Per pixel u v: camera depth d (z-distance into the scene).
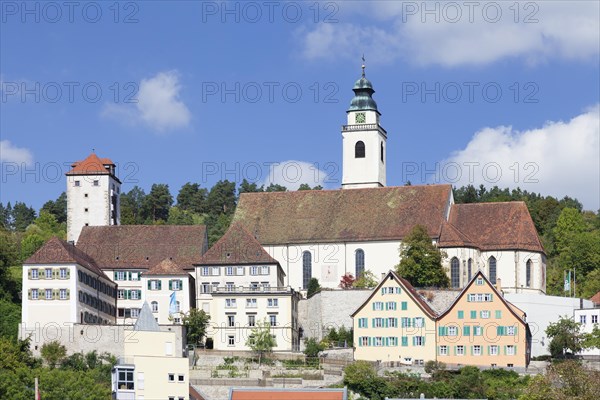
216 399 198.12
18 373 184.75
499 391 196.25
